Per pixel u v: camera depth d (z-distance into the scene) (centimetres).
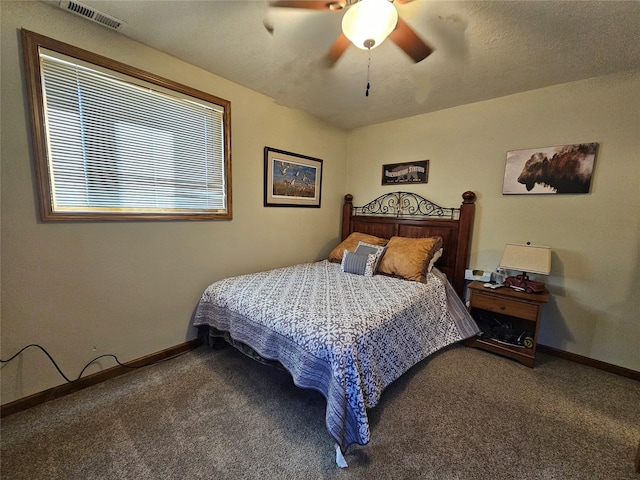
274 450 142
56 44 158
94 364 190
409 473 130
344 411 132
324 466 133
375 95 264
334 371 136
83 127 173
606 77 213
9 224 153
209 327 229
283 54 198
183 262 230
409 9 146
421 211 322
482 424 161
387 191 350
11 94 149
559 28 160
